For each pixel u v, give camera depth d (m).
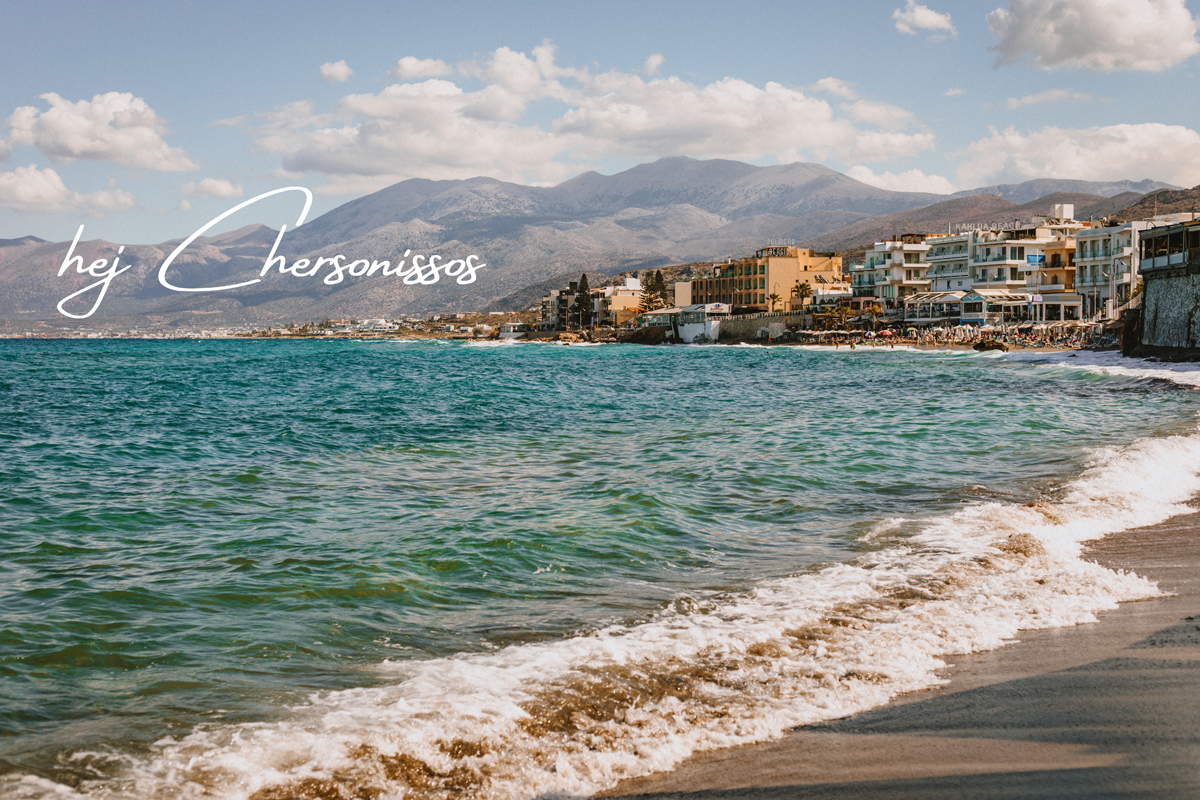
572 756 6.42
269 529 14.79
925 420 30.61
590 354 136.50
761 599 10.30
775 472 19.89
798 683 7.70
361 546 13.45
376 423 33.81
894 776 5.87
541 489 18.53
